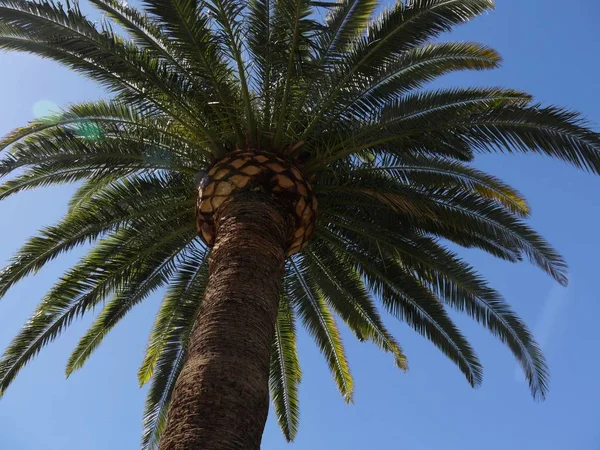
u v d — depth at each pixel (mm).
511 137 8812
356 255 10812
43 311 10250
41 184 9836
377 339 12258
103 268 10289
